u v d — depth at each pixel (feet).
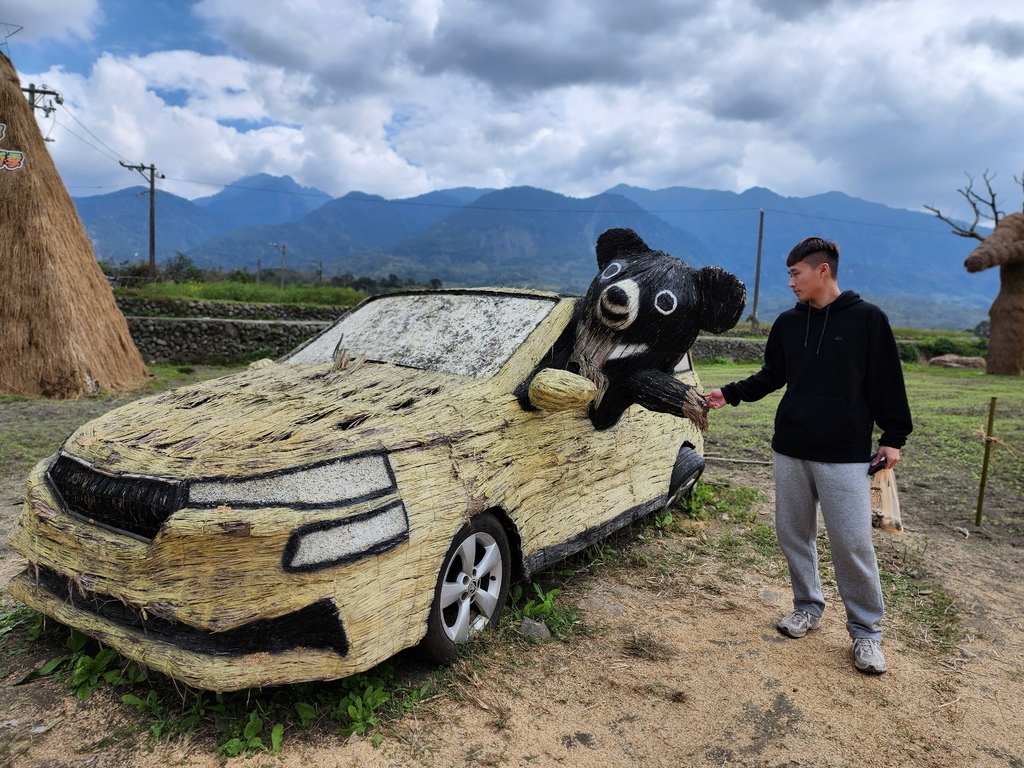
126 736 8.56
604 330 12.88
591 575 14.82
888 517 11.48
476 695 9.91
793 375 11.82
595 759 8.80
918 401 50.03
